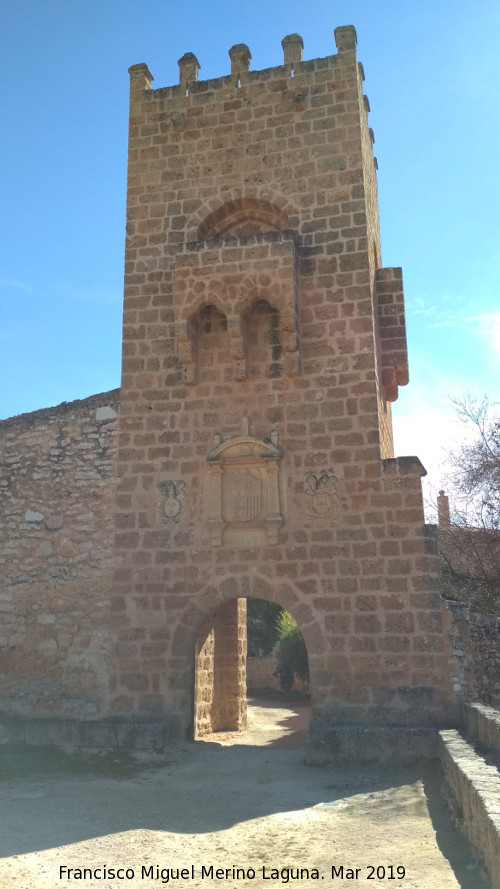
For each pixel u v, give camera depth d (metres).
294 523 14.79
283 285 15.38
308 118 16.80
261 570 14.73
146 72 18.30
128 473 15.98
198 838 8.83
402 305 17.28
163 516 15.52
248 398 15.73
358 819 9.71
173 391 16.16
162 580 15.22
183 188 17.20
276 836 8.94
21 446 17.11
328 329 15.59
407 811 9.91
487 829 6.63
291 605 14.41
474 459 22.72
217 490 15.30
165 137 17.61
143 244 17.09
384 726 13.39
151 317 16.64
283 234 15.60
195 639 15.17
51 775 12.77
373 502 14.52
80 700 15.14
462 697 13.34
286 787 11.67
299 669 33.94
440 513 23.83
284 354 15.67
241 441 15.40
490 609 21.98
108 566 15.70
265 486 15.12
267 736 18.66
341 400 15.19
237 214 17.25
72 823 9.38
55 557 16.16
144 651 14.98
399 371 16.97
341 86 16.75
